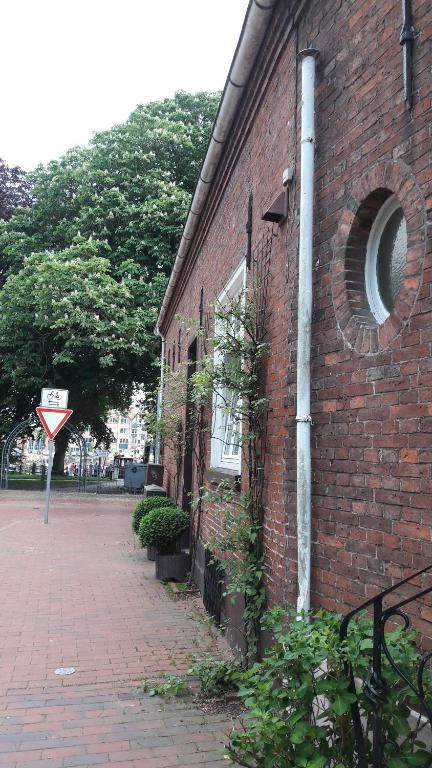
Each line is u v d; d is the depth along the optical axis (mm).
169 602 7012
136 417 24078
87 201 22875
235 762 2854
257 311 4879
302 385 3582
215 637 5723
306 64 3770
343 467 3213
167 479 12477
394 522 2766
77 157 23625
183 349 10852
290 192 4176
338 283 3385
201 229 8492
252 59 5000
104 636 5719
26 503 18125
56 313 19391
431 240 2645
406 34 2854
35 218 23984
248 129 5656
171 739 3738
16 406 25047
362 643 2271
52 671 4812
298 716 2414
